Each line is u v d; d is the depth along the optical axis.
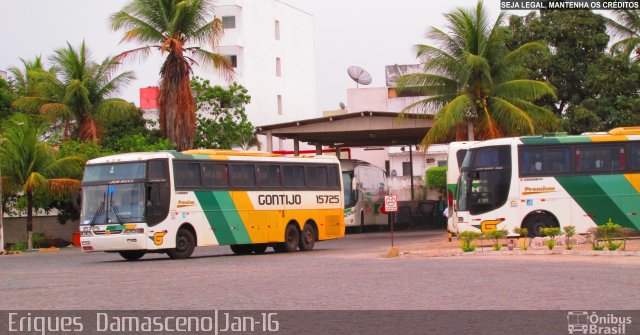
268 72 82.69
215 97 65.62
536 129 48.06
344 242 43.34
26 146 48.00
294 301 15.09
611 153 33.66
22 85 68.69
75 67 56.78
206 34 48.03
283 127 50.50
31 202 48.03
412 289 16.55
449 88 48.03
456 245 33.06
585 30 54.28
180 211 30.83
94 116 57.44
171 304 15.11
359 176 53.28
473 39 46.94
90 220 30.50
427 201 62.84
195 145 64.50
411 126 48.91
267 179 34.47
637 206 33.44
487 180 33.94
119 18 47.28
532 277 18.31
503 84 47.06
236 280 20.02
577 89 54.97
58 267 28.00
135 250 31.39
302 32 88.88
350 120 49.59
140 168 30.28
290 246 35.28
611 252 24.88
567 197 33.47
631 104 52.22
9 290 18.78
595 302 13.87
